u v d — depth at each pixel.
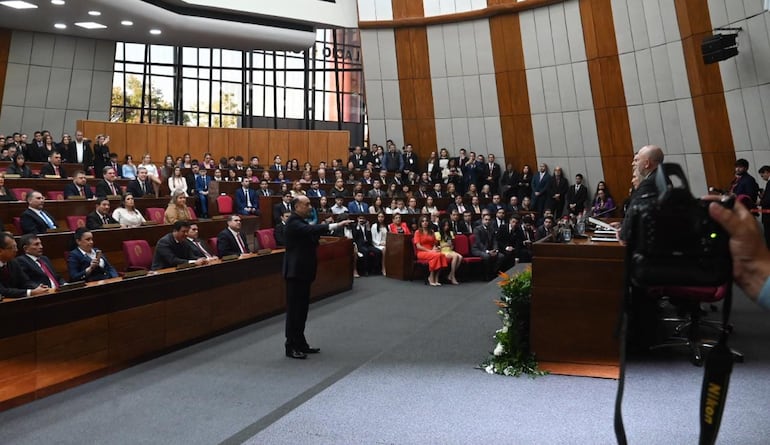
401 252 10.69
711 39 9.59
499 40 15.12
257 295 7.31
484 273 10.68
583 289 4.79
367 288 9.83
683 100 11.66
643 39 12.23
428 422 3.82
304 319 5.81
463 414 3.96
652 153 4.30
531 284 4.90
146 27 14.41
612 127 13.41
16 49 15.33
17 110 15.61
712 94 10.83
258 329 6.94
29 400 4.50
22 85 15.56
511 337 4.96
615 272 4.72
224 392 4.72
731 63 10.25
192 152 16.86
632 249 1.33
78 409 4.35
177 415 4.22
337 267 9.29
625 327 1.32
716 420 1.23
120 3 12.81
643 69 12.42
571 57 13.86
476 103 15.85
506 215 12.74
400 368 5.04
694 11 10.82
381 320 7.43
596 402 4.12
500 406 4.09
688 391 4.24
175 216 9.28
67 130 16.28
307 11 15.52
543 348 4.88
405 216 12.06
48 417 4.19
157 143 16.45
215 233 9.67
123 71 20.14
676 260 1.24
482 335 6.18
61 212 8.71
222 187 12.34
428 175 14.84
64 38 15.83
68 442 3.75
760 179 10.16
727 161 10.84
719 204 1.00
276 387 4.84
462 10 15.48
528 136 15.17
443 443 3.50
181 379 5.07
